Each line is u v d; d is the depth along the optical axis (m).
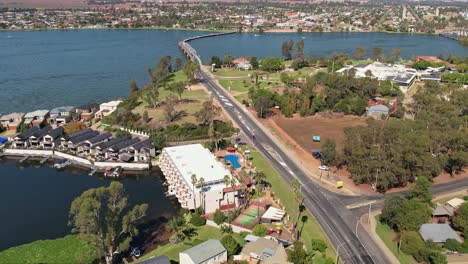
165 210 115.25
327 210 111.38
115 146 148.50
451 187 124.88
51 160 151.50
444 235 94.81
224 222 104.88
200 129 168.25
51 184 132.25
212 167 124.75
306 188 124.00
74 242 97.62
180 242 98.12
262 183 126.81
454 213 105.25
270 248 89.69
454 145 132.25
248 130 176.00
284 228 102.62
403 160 121.62
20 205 117.75
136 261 90.81
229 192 114.56
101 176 138.38
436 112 168.12
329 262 86.75
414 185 118.75
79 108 198.12
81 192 126.38
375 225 104.12
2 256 92.56
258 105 192.62
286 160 144.88
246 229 101.50
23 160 149.62
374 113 190.75
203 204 111.75
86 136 160.50
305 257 86.81
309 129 176.12
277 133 172.25
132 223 101.56
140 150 146.38
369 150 123.50
